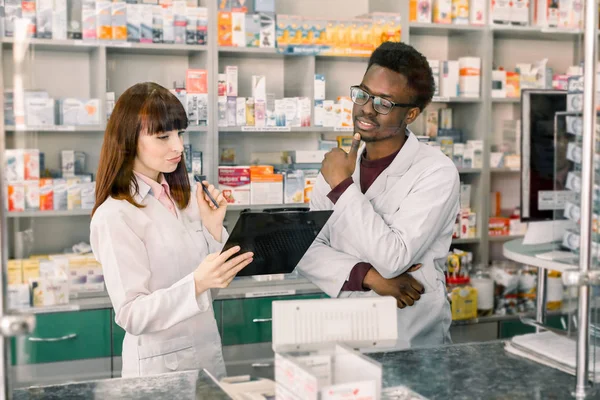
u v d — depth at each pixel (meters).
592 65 1.49
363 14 4.18
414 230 2.06
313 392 1.32
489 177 4.74
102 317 3.19
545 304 2.74
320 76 3.95
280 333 1.44
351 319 1.48
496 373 1.60
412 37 4.71
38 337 3.04
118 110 1.90
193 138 3.64
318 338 1.46
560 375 1.60
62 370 3.04
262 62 3.90
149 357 1.86
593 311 1.68
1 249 1.20
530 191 2.87
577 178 1.65
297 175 3.82
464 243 4.79
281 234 1.83
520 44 5.04
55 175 3.46
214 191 2.08
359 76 4.14
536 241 2.88
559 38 5.04
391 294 2.11
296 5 4.05
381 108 2.11
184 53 3.73
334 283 2.13
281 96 3.95
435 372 1.60
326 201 2.19
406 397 1.46
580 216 1.52
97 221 1.87
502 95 4.77
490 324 4.39
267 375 1.52
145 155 1.92
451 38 4.81
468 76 4.67
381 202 2.16
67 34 3.46
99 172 1.92
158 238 1.93
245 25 3.81
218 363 1.89
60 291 3.17
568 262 1.67
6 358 1.22
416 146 2.20
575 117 1.66
